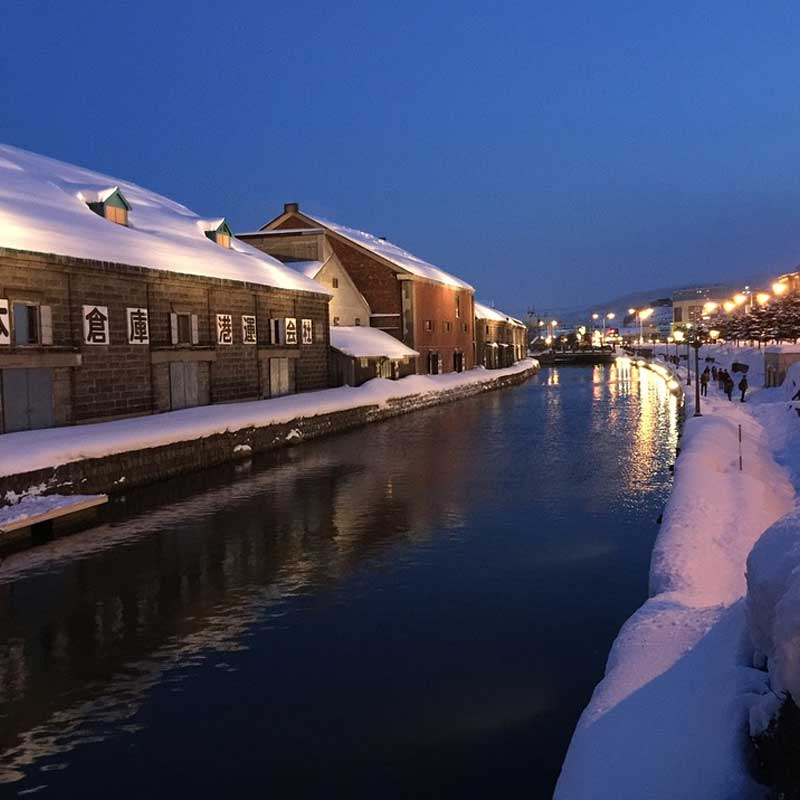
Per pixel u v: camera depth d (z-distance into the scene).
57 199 28.22
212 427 25.58
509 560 14.20
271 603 12.20
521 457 26.47
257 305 35.19
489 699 8.87
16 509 16.38
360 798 7.06
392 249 68.31
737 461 18.00
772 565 5.27
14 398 22.28
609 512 17.81
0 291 21.55
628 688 6.49
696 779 4.97
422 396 47.84
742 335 75.44
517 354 104.81
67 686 9.45
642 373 84.50
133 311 26.78
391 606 11.95
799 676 4.39
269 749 7.92
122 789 7.27
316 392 39.94
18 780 7.44
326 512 18.44
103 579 13.53
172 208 41.09
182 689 9.31
